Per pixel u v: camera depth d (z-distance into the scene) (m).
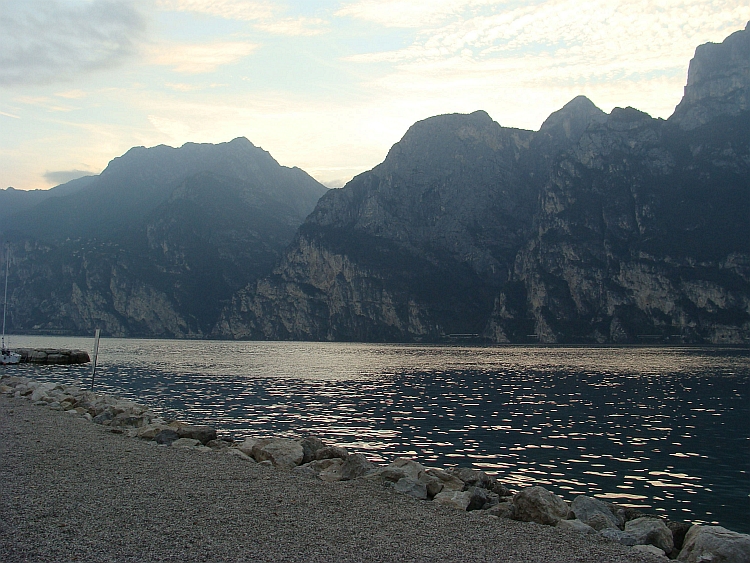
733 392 86.25
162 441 29.84
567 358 191.25
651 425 55.25
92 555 13.67
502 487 25.30
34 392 46.84
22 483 19.55
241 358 181.38
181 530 15.66
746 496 31.19
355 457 24.91
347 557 14.51
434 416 59.59
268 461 25.92
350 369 134.50
